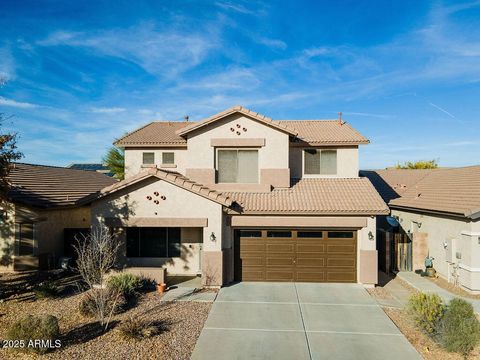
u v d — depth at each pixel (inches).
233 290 631.8
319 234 684.7
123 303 539.5
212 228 650.2
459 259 662.5
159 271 642.2
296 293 617.0
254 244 690.8
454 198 738.8
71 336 438.0
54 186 952.3
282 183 753.6
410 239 790.5
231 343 429.4
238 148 762.8
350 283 677.3
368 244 660.1
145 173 649.0
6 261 785.6
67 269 781.9
